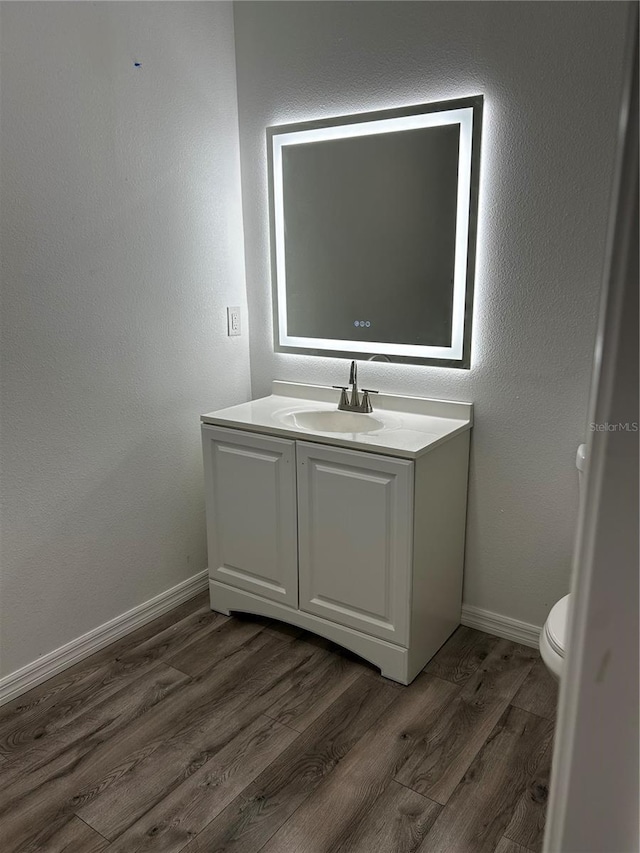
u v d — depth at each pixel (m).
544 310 2.08
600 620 0.42
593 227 1.95
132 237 2.25
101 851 1.54
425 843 1.56
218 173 2.54
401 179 2.25
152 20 2.21
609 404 0.39
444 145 2.14
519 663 2.24
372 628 2.15
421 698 2.07
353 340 2.50
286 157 2.49
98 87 2.07
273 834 1.59
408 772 1.77
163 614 2.59
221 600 2.57
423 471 1.99
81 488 2.22
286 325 2.67
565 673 0.46
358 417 2.38
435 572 2.20
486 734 1.91
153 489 2.49
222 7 2.45
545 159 1.99
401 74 2.19
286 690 2.11
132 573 2.46
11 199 1.88
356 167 2.34
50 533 2.15
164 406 2.47
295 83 2.43
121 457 2.34
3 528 2.01
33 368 2.02
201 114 2.44
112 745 1.88
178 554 2.64
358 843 1.56
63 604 2.22
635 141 0.37
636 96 0.36
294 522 2.25
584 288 2.00
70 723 1.98
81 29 2.00
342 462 2.07
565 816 0.47
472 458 2.32
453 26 2.06
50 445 2.10
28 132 1.90
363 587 2.14
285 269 2.61
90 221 2.11
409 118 2.20
